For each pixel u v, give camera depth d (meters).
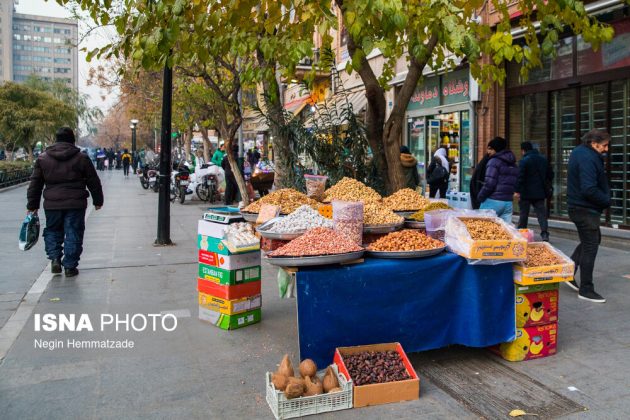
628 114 9.42
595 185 5.87
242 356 4.71
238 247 5.21
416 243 4.39
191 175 19.97
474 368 4.47
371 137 7.46
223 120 10.00
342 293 4.15
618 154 9.65
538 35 10.85
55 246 7.58
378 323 4.26
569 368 4.43
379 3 4.62
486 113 12.13
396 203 5.89
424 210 5.53
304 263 4.04
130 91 21.23
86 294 6.64
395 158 6.99
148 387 4.12
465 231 4.37
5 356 4.71
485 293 4.45
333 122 8.27
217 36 5.96
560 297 6.29
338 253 4.09
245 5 5.33
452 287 4.47
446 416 3.66
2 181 25.56
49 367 4.48
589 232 6.06
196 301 6.39
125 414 3.70
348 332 4.19
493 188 7.82
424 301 4.38
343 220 4.66
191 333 5.29
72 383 4.18
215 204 18.16
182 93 12.59
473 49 5.09
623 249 8.68
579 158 5.98
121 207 17.09
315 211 5.10
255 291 5.55
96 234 11.39
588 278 6.14
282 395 3.60
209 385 4.15
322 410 3.69
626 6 9.08
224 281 5.35
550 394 3.97
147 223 13.20
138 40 5.41
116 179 36.47
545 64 11.11
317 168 8.27
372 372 3.94
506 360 4.62
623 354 4.67
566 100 10.73
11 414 3.70
